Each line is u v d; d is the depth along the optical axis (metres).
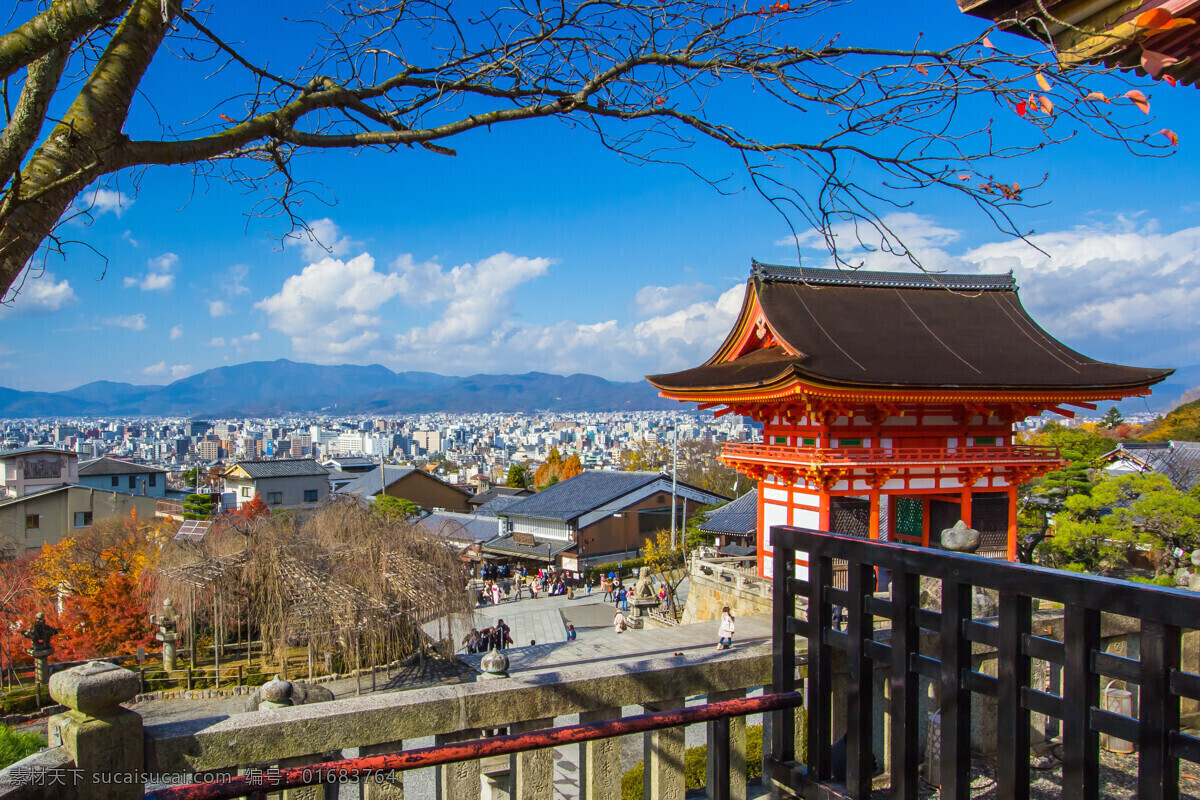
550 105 4.10
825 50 3.67
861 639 3.86
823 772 4.12
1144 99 3.01
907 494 20.66
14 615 31.33
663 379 23.38
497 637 33.41
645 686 4.97
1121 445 50.88
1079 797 2.80
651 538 63.69
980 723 6.53
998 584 3.13
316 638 26.69
